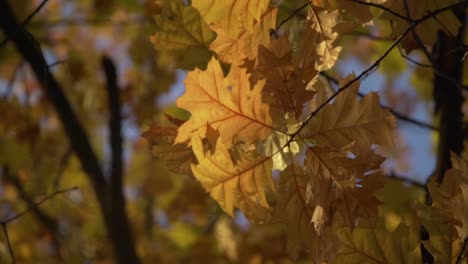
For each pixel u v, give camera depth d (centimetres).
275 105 162
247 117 162
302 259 333
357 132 162
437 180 209
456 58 214
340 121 162
